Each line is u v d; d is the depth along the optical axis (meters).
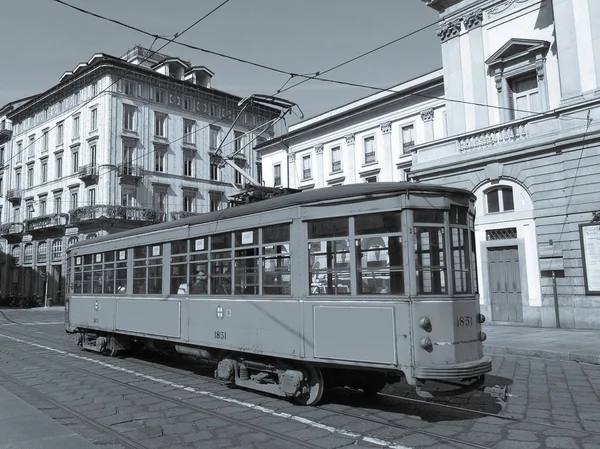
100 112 39.19
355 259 6.69
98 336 12.80
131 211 38.69
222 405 7.25
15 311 36.00
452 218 6.68
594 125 15.40
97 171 38.97
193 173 43.50
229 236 8.42
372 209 6.61
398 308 6.26
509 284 17.56
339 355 6.67
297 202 7.28
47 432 5.78
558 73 17.53
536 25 18.20
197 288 9.02
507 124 17.50
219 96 45.31
